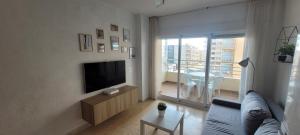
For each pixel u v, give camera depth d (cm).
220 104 258
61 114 220
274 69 239
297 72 84
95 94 271
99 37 268
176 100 383
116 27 304
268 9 233
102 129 251
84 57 245
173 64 407
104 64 277
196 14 317
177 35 354
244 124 169
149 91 411
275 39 234
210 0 261
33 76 186
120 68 320
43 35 191
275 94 234
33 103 188
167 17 358
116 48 308
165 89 461
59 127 218
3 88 163
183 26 338
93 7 254
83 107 242
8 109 168
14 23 165
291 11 196
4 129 167
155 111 237
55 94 210
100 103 236
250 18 250
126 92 294
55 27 203
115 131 245
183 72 392
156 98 402
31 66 183
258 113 155
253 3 245
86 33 245
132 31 352
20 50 172
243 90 273
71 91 230
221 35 300
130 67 357
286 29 210
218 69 345
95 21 259
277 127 127
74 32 227
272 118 150
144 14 355
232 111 233
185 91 405
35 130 192
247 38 257
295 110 81
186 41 359
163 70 499
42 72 194
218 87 376
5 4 158
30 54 181
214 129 183
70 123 233
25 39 175
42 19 188
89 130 247
